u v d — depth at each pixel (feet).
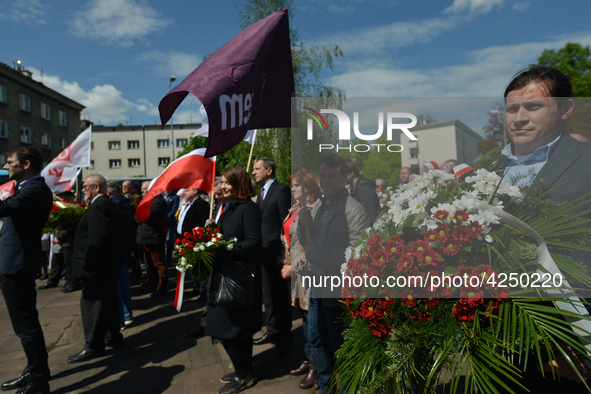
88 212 10.76
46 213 8.87
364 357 3.58
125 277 13.58
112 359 10.59
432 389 3.37
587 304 2.98
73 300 17.15
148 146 159.84
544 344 3.09
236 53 5.60
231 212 8.14
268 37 6.06
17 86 79.51
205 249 7.36
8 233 8.35
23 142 80.74
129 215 14.15
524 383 3.55
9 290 8.27
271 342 11.19
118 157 159.12
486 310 3.10
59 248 19.90
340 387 3.76
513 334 2.91
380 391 3.44
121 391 8.79
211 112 4.90
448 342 3.18
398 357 3.35
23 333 8.39
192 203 15.69
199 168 14.20
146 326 13.30
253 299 8.00
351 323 3.93
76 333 12.94
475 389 3.04
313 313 7.02
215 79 5.12
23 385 8.63
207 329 8.12
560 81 3.27
